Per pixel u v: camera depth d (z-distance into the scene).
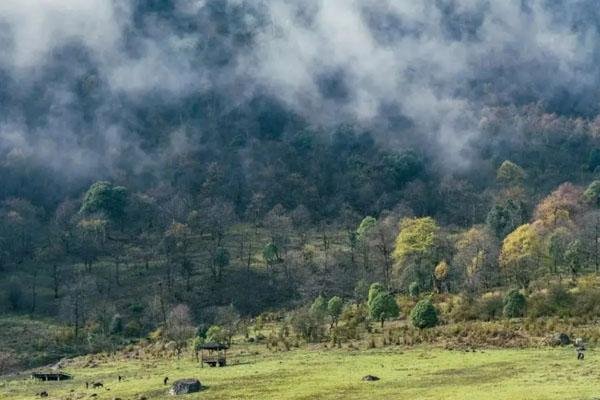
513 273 172.00
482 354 117.19
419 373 102.81
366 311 166.88
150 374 122.62
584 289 152.00
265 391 95.88
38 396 110.38
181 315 178.38
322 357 124.81
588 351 114.75
